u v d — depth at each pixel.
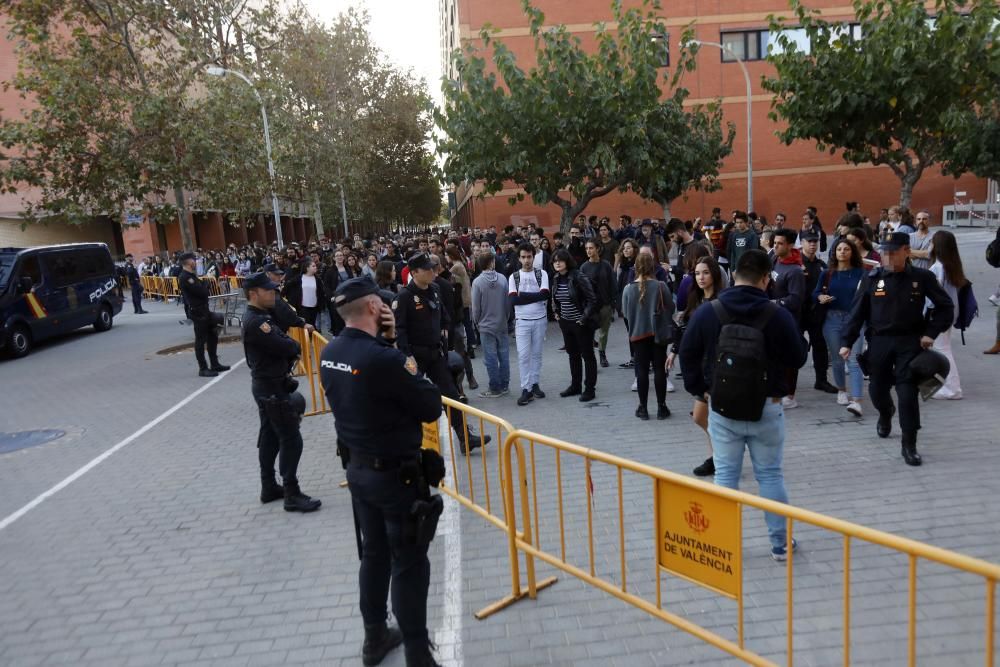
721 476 3.85
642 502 4.88
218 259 28.47
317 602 3.88
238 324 16.80
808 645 3.10
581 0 27.19
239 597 3.99
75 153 13.42
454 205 31.28
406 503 3.06
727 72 29.22
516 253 12.77
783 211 30.38
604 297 9.28
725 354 3.59
